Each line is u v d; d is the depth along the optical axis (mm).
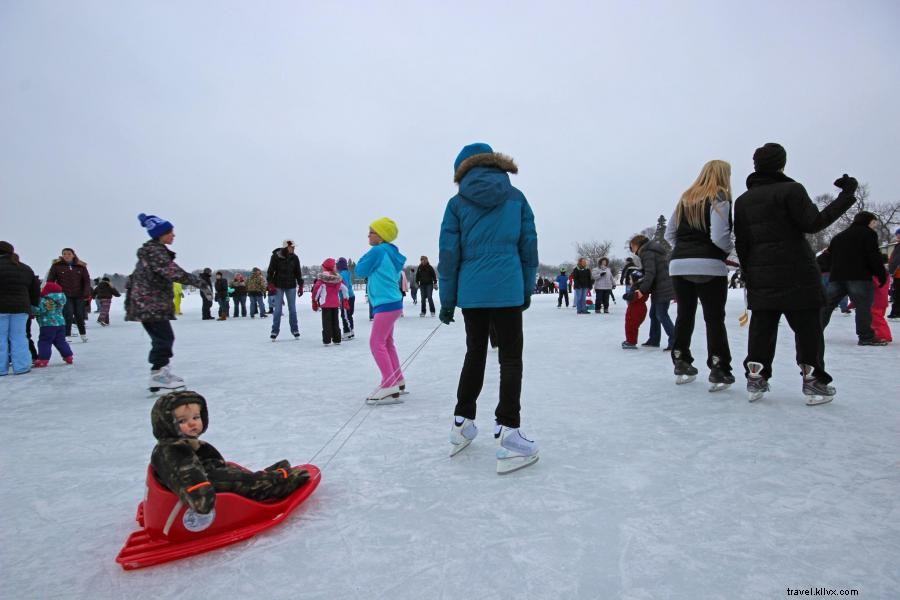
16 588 1888
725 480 2617
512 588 1783
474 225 2951
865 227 6625
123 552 2059
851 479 2580
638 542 2053
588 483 2646
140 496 2746
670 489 2535
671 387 4770
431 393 4973
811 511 2264
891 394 4188
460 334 9906
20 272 6633
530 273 3090
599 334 9570
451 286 3051
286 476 2443
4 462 3293
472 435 3166
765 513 2258
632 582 1795
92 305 25062
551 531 2166
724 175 4352
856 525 2133
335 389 5324
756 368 4023
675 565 1888
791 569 1839
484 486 2660
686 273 4418
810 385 3887
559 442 3303
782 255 3779
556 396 4566
